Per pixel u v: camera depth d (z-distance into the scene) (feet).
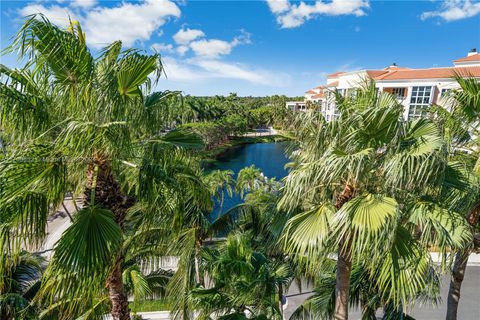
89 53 14.08
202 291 20.13
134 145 16.39
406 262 13.08
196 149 18.61
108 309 20.81
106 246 12.96
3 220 11.68
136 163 16.52
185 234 23.88
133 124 15.72
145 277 26.04
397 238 13.21
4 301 18.74
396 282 13.05
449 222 13.15
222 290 20.39
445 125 20.20
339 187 14.96
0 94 12.21
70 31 14.10
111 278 17.74
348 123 13.60
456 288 24.02
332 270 22.79
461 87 20.21
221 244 27.89
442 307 38.34
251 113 290.76
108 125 12.46
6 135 13.11
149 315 36.29
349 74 116.57
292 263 23.15
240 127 239.30
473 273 46.29
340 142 14.08
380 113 12.57
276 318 20.94
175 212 17.90
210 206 23.15
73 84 14.47
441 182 13.29
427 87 98.73
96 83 13.64
